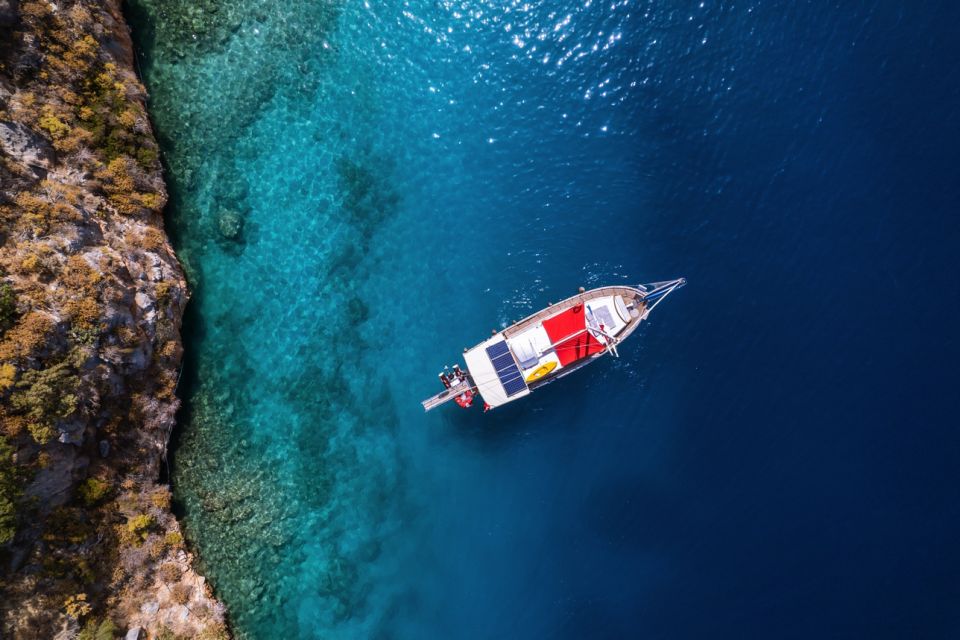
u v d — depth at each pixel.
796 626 33.62
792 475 34.94
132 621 30.19
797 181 36.34
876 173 36.50
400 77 36.09
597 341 33.38
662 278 35.50
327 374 35.06
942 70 36.97
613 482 35.03
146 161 32.91
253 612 33.34
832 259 36.06
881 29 37.06
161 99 34.19
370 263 35.50
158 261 32.53
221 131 34.66
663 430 35.16
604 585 34.53
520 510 35.06
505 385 32.88
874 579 33.94
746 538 34.56
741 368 35.44
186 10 34.44
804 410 35.28
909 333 35.66
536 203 35.75
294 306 35.03
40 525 28.38
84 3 31.73
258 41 35.03
